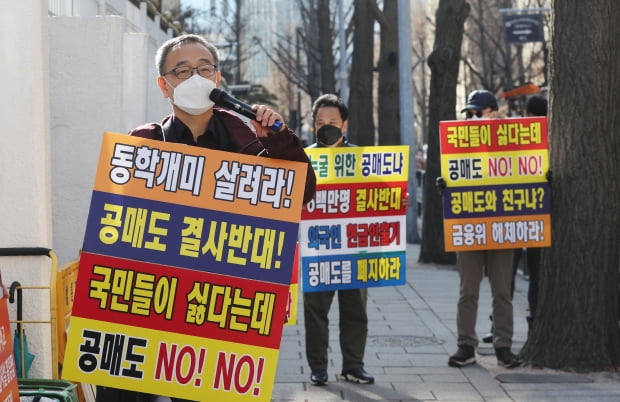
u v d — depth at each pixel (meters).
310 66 45.84
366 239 7.49
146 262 3.71
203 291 3.71
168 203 3.73
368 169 7.49
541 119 8.19
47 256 5.46
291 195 3.75
